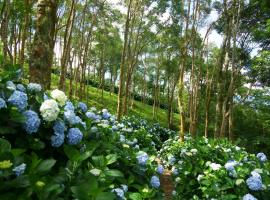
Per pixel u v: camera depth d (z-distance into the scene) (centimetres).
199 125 2778
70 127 264
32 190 174
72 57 3195
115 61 4609
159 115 4384
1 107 216
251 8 1869
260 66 1758
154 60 4297
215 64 2645
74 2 1925
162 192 339
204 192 445
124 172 297
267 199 416
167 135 1877
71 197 210
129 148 334
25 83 283
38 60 555
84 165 249
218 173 438
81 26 2989
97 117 357
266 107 2256
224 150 571
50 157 233
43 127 243
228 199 411
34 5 1579
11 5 1594
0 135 227
